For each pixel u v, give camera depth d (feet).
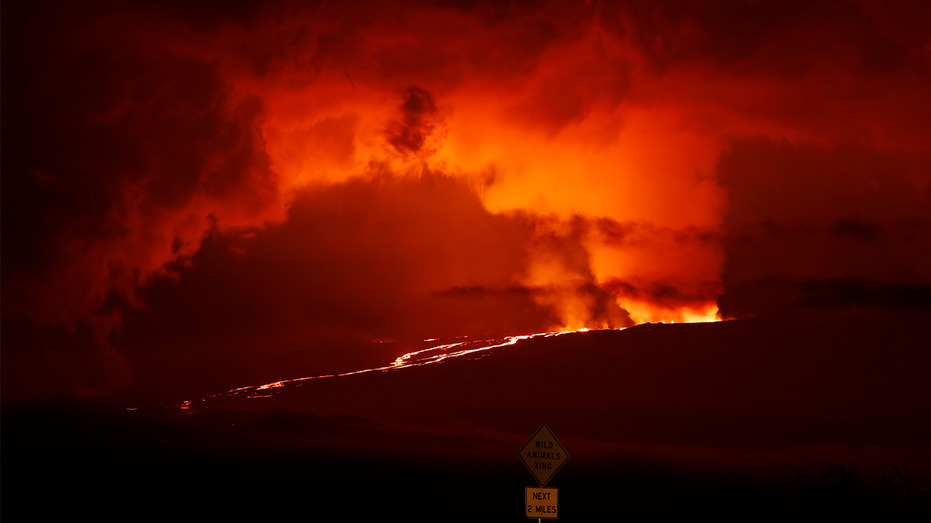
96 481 72.28
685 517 50.39
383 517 60.44
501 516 62.49
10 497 64.39
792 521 46.01
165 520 57.82
